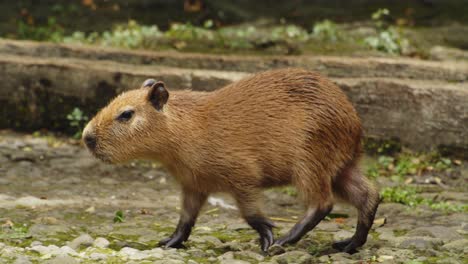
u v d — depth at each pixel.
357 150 12.52
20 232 12.99
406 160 18.83
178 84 20.12
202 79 20.08
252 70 21.27
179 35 24.77
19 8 28.25
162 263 11.26
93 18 27.66
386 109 19.20
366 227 12.45
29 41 22.88
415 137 19.08
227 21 27.98
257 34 24.83
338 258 12.02
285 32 25.20
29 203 15.09
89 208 15.06
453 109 18.78
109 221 14.25
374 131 19.33
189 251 12.16
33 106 20.61
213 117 12.16
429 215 15.08
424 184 17.70
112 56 21.91
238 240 13.19
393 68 20.77
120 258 11.56
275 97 12.23
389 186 17.34
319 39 24.17
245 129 12.09
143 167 18.52
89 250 11.96
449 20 26.80
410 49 23.92
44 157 18.72
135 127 12.02
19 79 20.52
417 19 27.06
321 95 12.15
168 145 12.13
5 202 15.07
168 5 28.91
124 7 28.80
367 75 20.81
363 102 19.34
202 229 13.87
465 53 23.42
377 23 25.88
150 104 12.08
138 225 13.94
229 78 19.97
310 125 12.01
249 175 12.09
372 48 23.61
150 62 21.59
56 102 20.53
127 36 24.45
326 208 12.15
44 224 13.61
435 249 12.50
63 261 11.15
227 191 12.27
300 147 12.02
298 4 29.30
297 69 12.53
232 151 12.03
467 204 15.81
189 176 12.27
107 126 12.03
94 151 12.12
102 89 20.31
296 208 16.03
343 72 20.89
